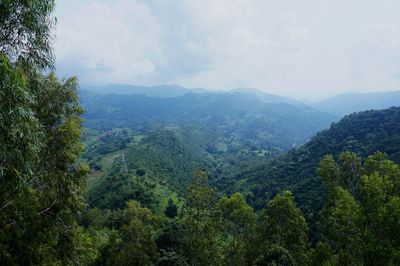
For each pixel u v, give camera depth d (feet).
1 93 32.63
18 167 40.37
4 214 52.13
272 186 344.90
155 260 161.58
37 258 59.57
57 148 63.98
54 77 64.90
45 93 61.62
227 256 128.06
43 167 60.39
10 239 55.06
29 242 58.70
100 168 520.83
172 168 507.71
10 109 34.53
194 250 131.34
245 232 125.39
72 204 68.90
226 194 403.13
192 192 136.77
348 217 88.07
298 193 279.28
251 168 509.35
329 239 107.34
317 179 282.77
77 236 72.90
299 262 107.34
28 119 38.83
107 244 167.53
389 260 74.54
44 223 62.54
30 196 57.47
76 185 70.18
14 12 37.40
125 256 144.87
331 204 100.83
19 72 37.17
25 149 39.37
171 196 354.95
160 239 187.52
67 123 65.00
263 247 118.21
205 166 650.43
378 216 77.61
